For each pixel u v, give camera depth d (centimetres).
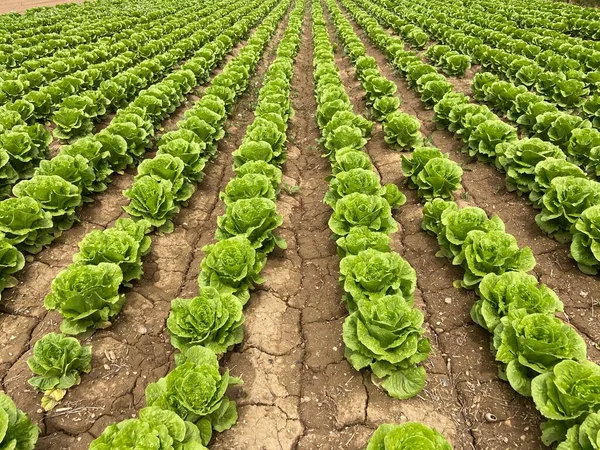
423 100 1177
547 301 455
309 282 638
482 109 931
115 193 833
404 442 321
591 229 570
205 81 1485
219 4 3372
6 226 618
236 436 431
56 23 2420
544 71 1330
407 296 505
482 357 499
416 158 768
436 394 466
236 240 540
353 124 938
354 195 620
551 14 2125
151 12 2766
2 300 587
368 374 486
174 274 651
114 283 516
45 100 1070
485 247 527
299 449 426
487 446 416
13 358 514
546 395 381
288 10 3766
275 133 871
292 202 841
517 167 759
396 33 2233
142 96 1030
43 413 450
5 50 1672
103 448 327
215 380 395
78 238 712
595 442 331
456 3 2884
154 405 372
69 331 504
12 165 809
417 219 743
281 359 518
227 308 472
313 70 1783
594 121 974
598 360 493
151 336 543
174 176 735
